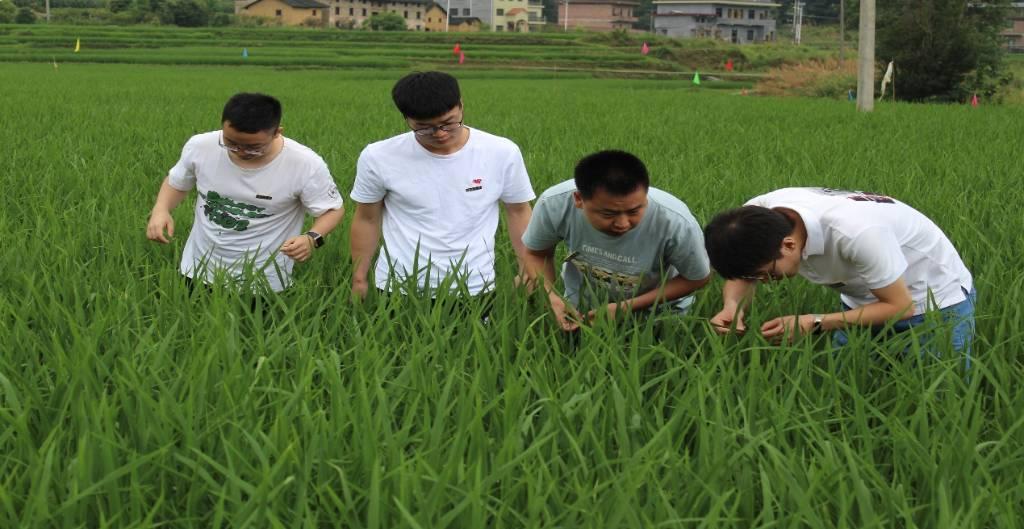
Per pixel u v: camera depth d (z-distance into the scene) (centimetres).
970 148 1252
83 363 341
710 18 10606
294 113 1753
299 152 515
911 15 3441
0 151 1042
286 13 10388
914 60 3450
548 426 321
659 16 10856
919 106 2408
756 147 1252
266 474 268
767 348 384
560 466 318
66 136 1198
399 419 364
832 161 1076
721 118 1853
